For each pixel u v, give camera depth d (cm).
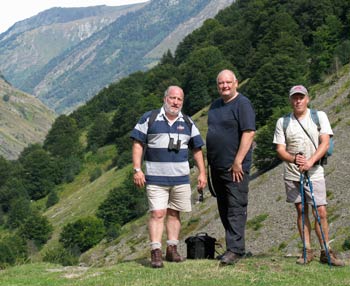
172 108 1039
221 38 15312
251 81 10006
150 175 1052
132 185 9050
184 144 1055
